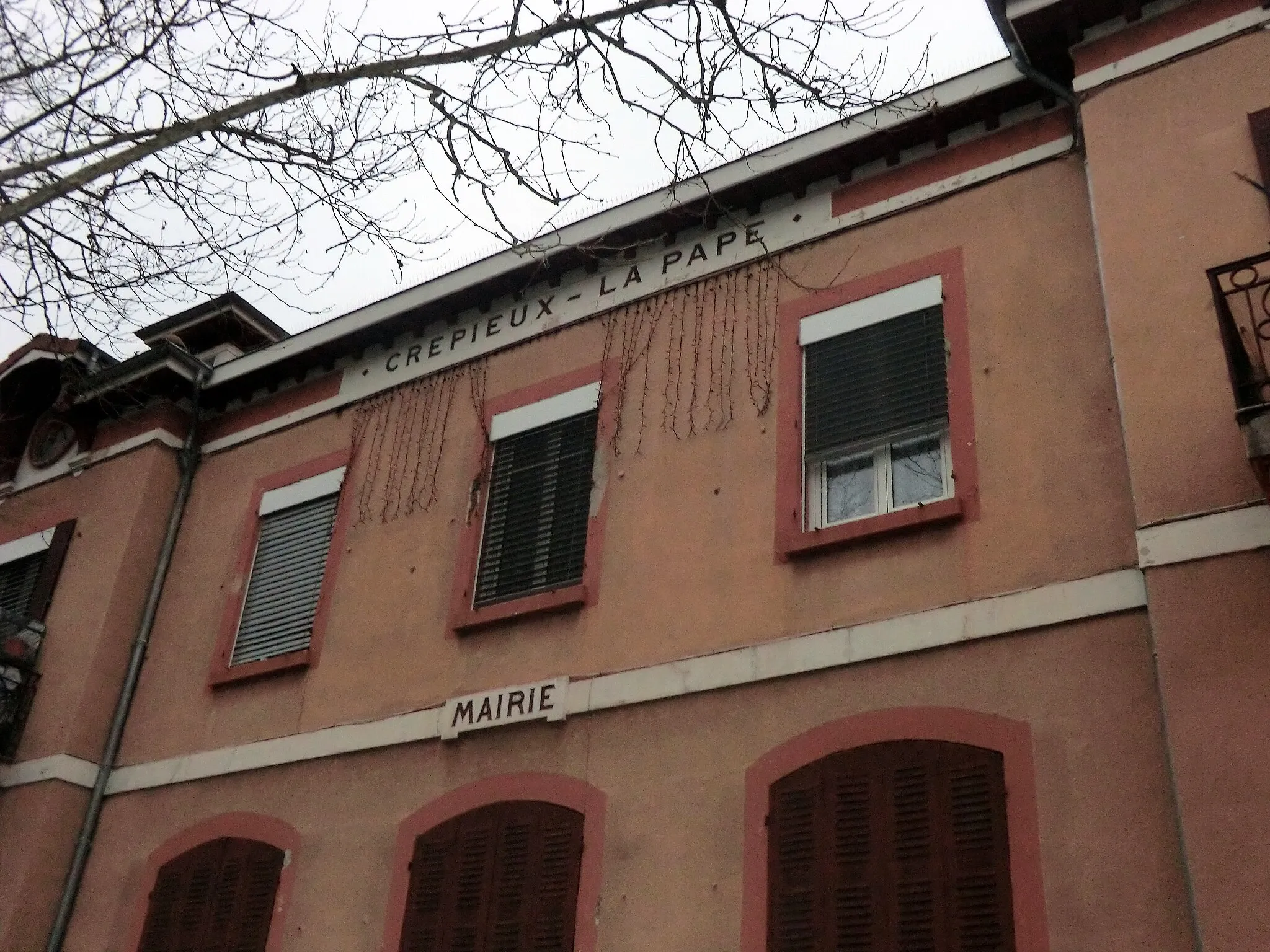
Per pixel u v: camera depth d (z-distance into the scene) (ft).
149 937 34.76
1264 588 21.97
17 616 42.47
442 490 37.76
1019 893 22.75
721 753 27.76
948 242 31.60
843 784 25.75
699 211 36.40
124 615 41.98
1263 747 20.66
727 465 31.91
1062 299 28.84
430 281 41.60
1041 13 29.76
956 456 28.25
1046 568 25.80
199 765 37.29
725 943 25.49
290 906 32.60
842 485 30.35
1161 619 22.68
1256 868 19.81
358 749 34.01
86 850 37.99
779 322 33.42
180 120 22.91
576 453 35.35
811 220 34.65
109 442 46.96
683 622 30.14
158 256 26.00
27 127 23.02
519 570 34.58
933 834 24.21
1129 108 28.58
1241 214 25.72
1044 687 24.49
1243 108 27.04
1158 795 22.35
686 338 35.09
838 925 24.35
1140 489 24.00
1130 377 25.16
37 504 47.57
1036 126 31.86
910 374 30.48
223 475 44.70
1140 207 27.04
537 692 31.35
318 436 42.78
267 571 40.86
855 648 27.17
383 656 35.42
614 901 27.43
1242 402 21.30
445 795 31.55
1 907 36.50
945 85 32.76
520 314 39.83
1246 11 28.19
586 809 28.99
